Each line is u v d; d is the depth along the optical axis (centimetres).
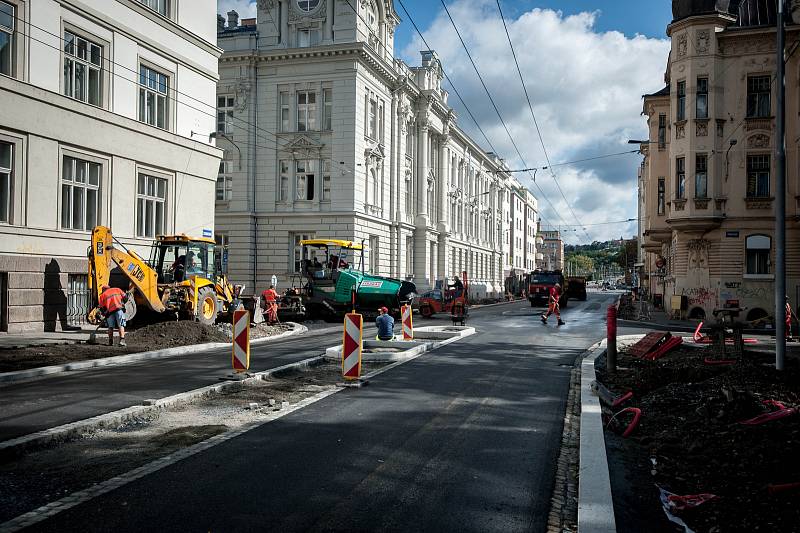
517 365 1358
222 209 4003
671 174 3048
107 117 2164
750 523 477
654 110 3650
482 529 473
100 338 1697
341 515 492
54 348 1478
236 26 4706
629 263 9450
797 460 623
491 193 7794
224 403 928
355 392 1013
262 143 3956
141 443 701
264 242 3947
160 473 588
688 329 2541
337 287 2861
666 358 1466
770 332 2541
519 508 518
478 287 6134
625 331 2364
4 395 956
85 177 2128
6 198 1858
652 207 3644
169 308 1952
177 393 959
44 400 914
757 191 2912
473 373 1227
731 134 2928
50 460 634
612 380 1157
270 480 572
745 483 573
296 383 1109
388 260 4372
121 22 2245
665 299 3812
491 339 1938
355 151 3803
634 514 513
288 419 816
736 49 2930
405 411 874
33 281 1905
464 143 6412
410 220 4856
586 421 813
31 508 496
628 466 643
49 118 1953
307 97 3906
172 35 2514
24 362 1262
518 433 765
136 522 469
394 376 1179
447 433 757
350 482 571
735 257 2916
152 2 2455
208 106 2756
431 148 5381
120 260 1812
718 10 2931
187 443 702
